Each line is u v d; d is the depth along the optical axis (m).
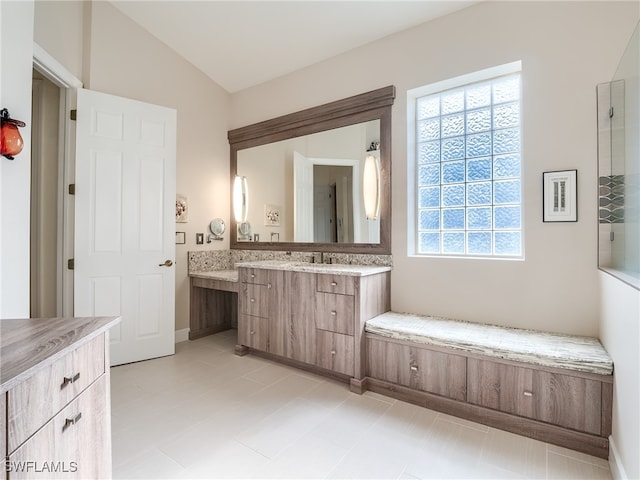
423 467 1.64
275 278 2.94
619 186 1.78
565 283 2.19
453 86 2.70
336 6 2.69
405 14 2.66
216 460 1.69
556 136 2.21
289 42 3.16
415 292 2.76
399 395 2.33
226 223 4.04
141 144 3.05
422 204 2.89
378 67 2.95
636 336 1.31
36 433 0.92
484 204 2.62
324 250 3.26
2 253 1.61
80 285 2.74
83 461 1.14
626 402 1.44
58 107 2.91
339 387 2.53
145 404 2.25
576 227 2.15
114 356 2.91
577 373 1.76
